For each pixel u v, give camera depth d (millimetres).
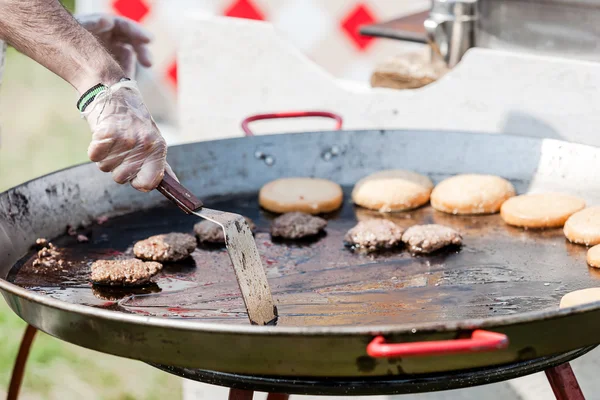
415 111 2160
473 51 2014
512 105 2000
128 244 1670
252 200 1919
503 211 1746
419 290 1449
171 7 3689
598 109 1882
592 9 1819
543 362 1213
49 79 6379
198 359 1066
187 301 1430
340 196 1877
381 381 1148
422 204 1873
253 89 2449
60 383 2748
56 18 1328
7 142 4996
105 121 1280
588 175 1771
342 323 1325
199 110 2570
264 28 2365
